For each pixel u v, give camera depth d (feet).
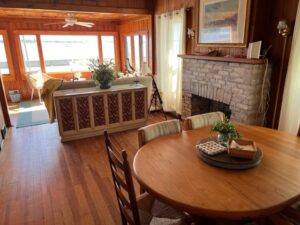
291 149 5.62
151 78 15.72
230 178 4.46
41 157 10.71
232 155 5.01
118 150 11.39
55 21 22.72
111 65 13.88
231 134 5.63
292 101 8.98
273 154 5.36
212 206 3.73
